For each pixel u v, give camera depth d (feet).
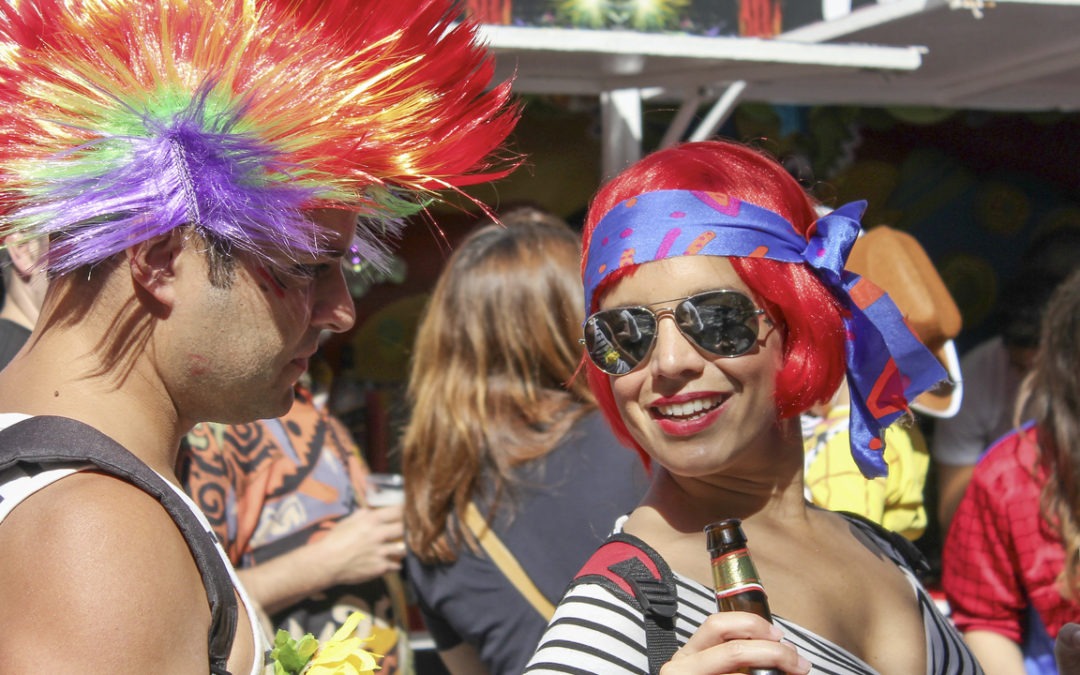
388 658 7.93
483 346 6.77
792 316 4.51
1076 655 4.93
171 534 3.34
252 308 3.67
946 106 13.34
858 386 4.91
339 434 8.54
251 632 3.67
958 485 12.38
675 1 8.64
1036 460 7.81
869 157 13.94
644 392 4.47
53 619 3.04
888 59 9.23
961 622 8.11
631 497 6.41
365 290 12.38
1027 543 7.75
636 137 10.76
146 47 3.65
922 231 14.25
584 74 10.28
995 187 14.35
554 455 6.54
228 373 3.69
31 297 6.54
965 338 14.44
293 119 3.66
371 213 4.05
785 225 4.60
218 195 3.51
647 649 4.02
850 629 4.59
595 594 4.15
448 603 6.69
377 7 4.04
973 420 12.31
